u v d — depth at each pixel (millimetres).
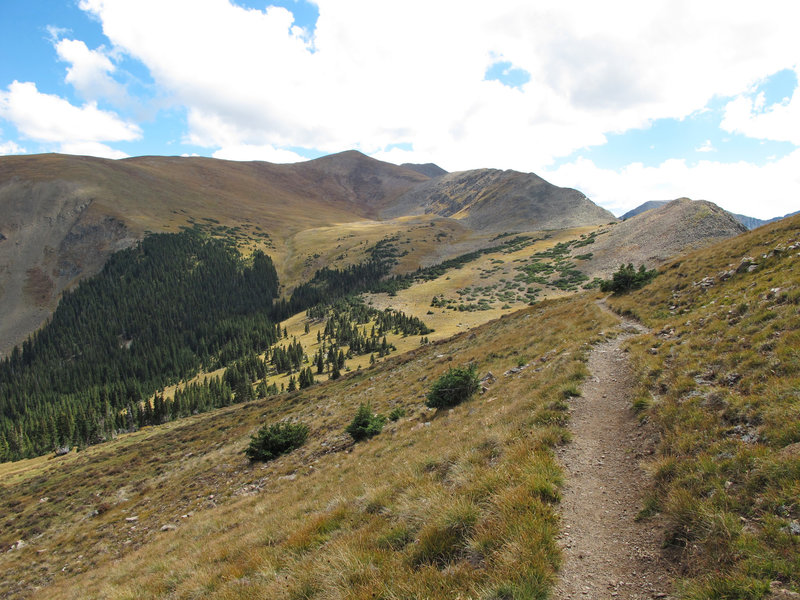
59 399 167000
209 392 126062
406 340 123938
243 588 8250
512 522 6844
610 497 7961
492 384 22453
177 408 116750
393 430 21766
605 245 186500
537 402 13953
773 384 9016
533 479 8242
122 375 184125
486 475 8742
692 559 5695
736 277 23516
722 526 5797
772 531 5449
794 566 4879
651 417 10859
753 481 6496
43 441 117125
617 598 5426
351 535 8742
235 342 189125
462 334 55562
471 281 195250
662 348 16125
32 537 33531
